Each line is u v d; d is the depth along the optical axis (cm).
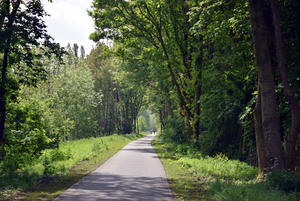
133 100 8131
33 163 1593
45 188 946
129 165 1595
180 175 1250
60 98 3803
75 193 851
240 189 779
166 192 881
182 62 2531
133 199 772
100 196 808
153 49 2744
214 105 2186
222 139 2370
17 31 1241
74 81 4344
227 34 1572
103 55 2908
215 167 1402
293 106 1008
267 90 1041
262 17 1062
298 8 1240
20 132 1462
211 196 822
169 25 2483
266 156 1037
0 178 1094
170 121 3028
